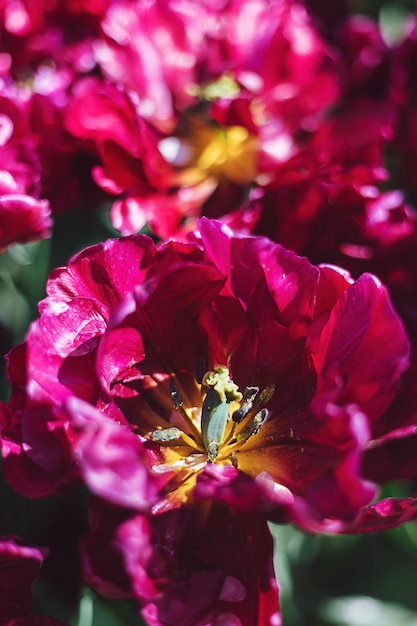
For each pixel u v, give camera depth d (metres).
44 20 0.36
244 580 0.29
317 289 0.30
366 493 0.26
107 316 0.29
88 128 0.33
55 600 0.33
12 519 0.34
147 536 0.27
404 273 0.33
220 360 0.32
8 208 0.31
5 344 0.35
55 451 0.28
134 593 0.26
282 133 0.38
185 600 0.27
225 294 0.31
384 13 0.42
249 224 0.33
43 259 0.35
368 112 0.36
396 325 0.28
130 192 0.34
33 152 0.33
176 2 0.38
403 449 0.32
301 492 0.30
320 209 0.33
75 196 0.34
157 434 0.31
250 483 0.28
